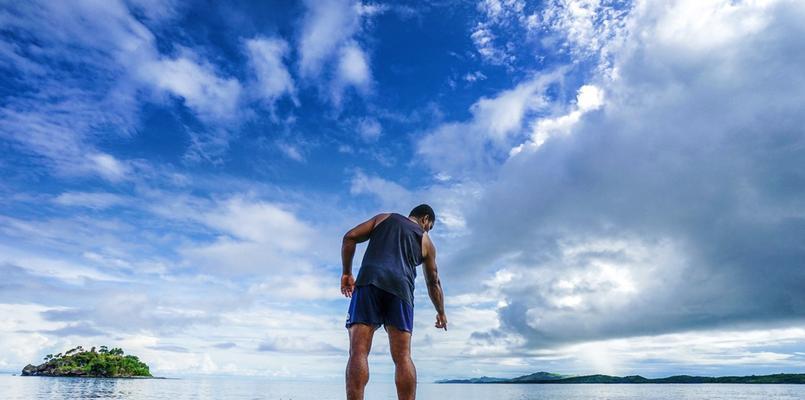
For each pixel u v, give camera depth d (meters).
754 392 62.34
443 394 66.44
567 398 46.59
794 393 57.03
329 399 34.31
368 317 3.40
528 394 61.03
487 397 51.91
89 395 29.52
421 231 3.87
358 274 3.59
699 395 52.66
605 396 51.16
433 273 4.06
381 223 3.78
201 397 32.50
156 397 30.17
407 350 3.47
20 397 25.84
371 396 42.28
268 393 43.81
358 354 3.30
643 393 61.56
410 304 3.58
